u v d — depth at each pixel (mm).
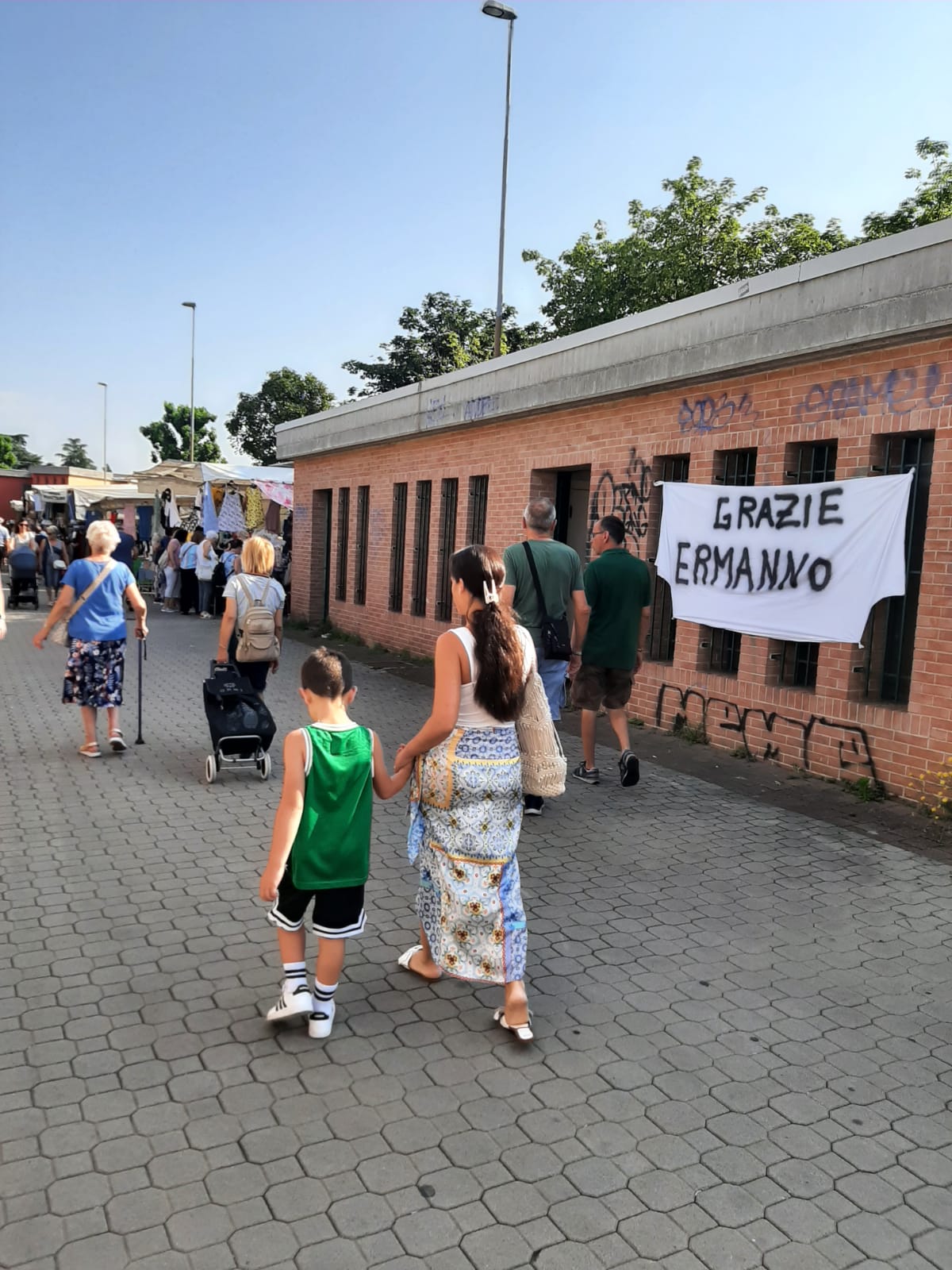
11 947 4203
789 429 7504
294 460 18672
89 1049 3410
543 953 4309
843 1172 2889
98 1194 2686
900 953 4387
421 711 9820
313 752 3385
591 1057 3475
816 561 7168
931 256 6070
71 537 28422
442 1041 3553
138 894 4820
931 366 6379
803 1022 3766
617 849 5672
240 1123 3021
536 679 3682
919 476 6734
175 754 7691
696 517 8320
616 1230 2617
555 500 11023
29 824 5859
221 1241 2527
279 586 7328
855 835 5992
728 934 4543
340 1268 2447
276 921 3562
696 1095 3258
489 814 3520
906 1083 3373
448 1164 2861
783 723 7590
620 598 6727
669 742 8414
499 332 18922
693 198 22047
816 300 6934
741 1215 2691
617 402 9461
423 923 3725
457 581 3605
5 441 92500
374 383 35094
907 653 6898
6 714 9094
